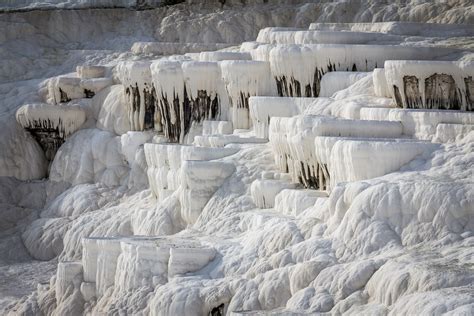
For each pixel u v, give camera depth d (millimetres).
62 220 66625
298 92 59906
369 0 75375
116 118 70812
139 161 67562
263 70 61312
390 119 49125
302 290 39156
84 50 80375
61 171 71438
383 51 58688
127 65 68125
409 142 44594
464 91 51031
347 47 58875
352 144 44625
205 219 53562
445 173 42500
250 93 61656
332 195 42625
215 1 81500
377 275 36750
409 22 66250
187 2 82062
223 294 42781
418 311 33062
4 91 77312
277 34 64938
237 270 44281
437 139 46438
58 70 79188
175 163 58906
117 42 81000
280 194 49750
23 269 62562
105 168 69812
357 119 50625
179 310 43469
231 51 67938
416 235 39344
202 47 76250
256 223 48125
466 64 50750
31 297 54719
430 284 34344
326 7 76750
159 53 77250
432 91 51562
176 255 46000
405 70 51531
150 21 81938
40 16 83812
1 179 72750
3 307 55188
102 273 49906
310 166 50000
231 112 63031
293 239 43344
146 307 45875
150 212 58594
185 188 55000
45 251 65438
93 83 73188
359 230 40438
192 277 45219
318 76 59406
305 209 47344
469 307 31688
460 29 65312
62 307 51031
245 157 55656
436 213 39281
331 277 38750
